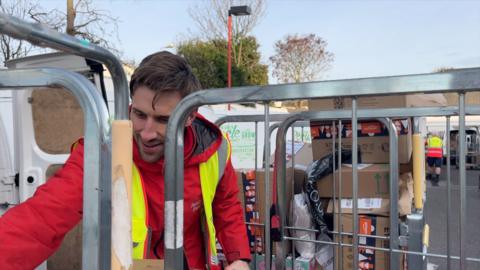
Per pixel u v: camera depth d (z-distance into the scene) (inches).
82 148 50.1
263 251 110.4
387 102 107.5
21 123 140.9
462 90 45.9
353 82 49.4
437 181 466.6
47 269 139.2
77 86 40.8
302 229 105.3
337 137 113.6
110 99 142.6
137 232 60.4
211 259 69.9
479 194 418.6
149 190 63.2
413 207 114.5
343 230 105.3
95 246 40.8
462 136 50.9
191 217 67.9
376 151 108.3
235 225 75.7
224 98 53.6
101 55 42.1
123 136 42.1
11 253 41.3
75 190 45.9
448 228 79.0
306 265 103.7
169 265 56.4
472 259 94.7
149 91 56.0
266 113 75.1
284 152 103.2
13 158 147.4
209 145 67.5
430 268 184.1
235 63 981.2
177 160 56.2
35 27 36.5
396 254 99.3
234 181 76.4
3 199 142.4
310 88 50.7
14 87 43.1
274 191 103.4
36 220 43.2
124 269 41.8
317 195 107.0
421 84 47.0
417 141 109.7
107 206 41.3
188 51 866.8
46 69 41.8
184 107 55.0
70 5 407.2
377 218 102.7
